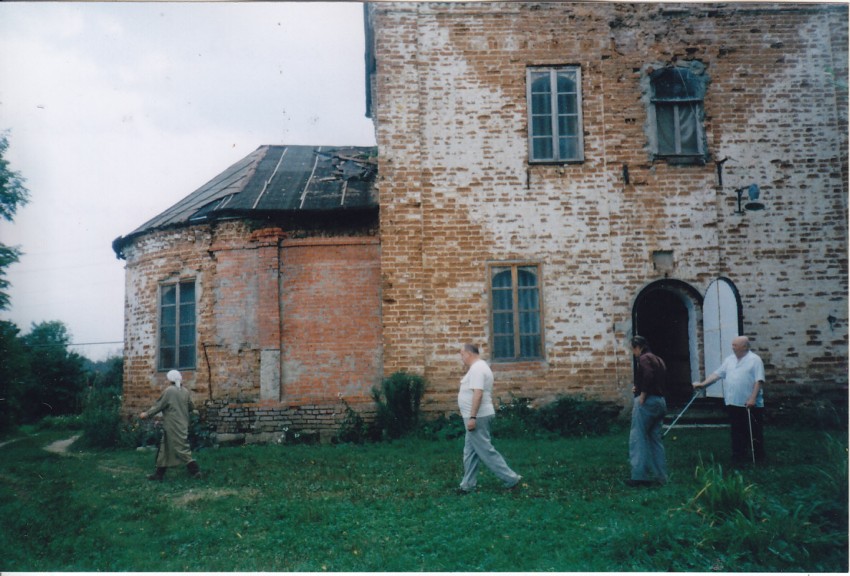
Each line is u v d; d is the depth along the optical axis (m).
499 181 13.80
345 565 6.19
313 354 14.09
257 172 17.34
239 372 14.46
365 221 14.49
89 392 28.17
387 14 13.94
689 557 6.26
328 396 13.88
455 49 13.98
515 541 6.65
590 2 14.11
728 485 7.19
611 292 13.69
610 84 14.02
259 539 7.06
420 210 13.62
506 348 13.61
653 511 7.37
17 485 10.31
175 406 10.30
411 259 13.55
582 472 9.34
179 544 7.04
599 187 13.85
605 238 13.77
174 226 15.53
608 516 7.30
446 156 13.81
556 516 7.33
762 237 13.80
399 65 13.87
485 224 13.73
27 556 6.81
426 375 13.39
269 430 13.66
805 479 8.36
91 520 7.98
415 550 6.56
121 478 10.46
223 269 14.81
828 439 11.14
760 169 13.92
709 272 13.73
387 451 11.61
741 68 14.07
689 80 14.08
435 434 12.71
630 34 14.11
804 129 13.98
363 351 14.04
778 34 14.10
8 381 21.30
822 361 13.59
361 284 14.22
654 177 13.88
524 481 8.89
